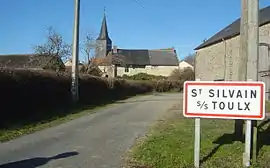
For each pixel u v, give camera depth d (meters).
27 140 10.00
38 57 32.22
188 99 6.72
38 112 15.20
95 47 46.53
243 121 9.73
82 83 23.28
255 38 7.71
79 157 7.91
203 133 10.61
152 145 9.09
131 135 11.14
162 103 26.42
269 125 11.82
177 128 12.30
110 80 31.48
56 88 18.28
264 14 31.11
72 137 10.58
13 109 13.38
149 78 65.50
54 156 7.98
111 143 9.69
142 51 87.06
